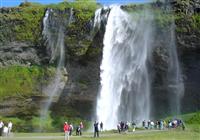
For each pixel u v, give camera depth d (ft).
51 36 237.86
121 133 169.17
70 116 241.76
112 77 235.61
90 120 238.48
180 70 223.92
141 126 216.33
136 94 235.40
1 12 244.83
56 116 241.76
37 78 240.94
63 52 236.43
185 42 218.59
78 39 232.94
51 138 152.15
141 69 231.91
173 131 165.89
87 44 231.91
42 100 242.17
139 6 231.71
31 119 244.42
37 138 153.48
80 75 237.04
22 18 241.35
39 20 240.12
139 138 143.33
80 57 233.55
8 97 241.35
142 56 229.86
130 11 233.14
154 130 177.47
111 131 185.78
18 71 243.19
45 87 240.32
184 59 222.48
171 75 225.97
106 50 232.73
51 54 239.09
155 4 226.17
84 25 231.50
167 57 223.51
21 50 242.78
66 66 238.07
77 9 233.76
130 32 232.12
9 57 244.63
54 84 239.71
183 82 224.53
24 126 239.71
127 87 235.81
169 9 222.07
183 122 202.49
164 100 231.50
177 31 219.20
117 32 234.38
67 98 239.09
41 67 241.96
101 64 233.96
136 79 233.76
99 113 236.43
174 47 221.25
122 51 234.58
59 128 236.43
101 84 234.99
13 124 239.50
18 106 243.60
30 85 240.73
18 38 241.55
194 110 223.10
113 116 235.81
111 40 233.76
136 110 234.79
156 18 223.71
